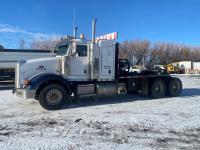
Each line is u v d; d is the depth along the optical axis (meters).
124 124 8.79
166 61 76.94
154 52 74.25
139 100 13.84
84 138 7.36
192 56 83.12
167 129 8.22
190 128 8.33
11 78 19.03
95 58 12.60
